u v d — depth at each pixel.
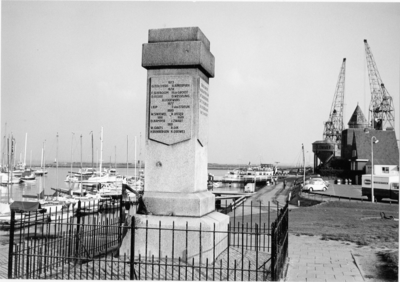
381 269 11.08
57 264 8.70
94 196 47.12
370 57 103.38
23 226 9.66
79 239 10.40
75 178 85.25
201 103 10.30
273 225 7.31
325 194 50.94
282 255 9.33
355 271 10.77
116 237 12.41
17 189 74.44
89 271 8.59
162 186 9.96
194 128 9.90
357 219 24.16
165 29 10.16
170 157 9.95
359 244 15.30
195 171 9.89
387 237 17.08
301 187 64.06
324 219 24.19
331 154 119.75
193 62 9.81
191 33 10.01
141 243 9.53
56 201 37.53
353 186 72.00
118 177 83.94
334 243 15.47
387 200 43.41
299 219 24.27
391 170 61.50
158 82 10.08
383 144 88.06
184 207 9.59
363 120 111.81
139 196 10.39
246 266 9.34
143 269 8.70
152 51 10.04
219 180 119.25
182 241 9.33
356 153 87.69
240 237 14.78
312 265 11.44
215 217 10.12
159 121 10.02
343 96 138.75
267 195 56.03
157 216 9.64
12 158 62.62
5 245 16.02
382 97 97.06
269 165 166.38
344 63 136.12
